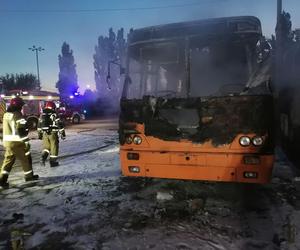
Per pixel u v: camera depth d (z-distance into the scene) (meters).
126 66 5.79
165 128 4.89
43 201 5.50
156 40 5.55
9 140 6.52
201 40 5.37
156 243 3.84
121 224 4.41
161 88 5.62
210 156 4.66
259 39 5.17
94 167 8.03
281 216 4.48
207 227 4.21
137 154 5.07
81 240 4.01
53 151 8.30
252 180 4.52
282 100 7.10
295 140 6.99
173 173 4.89
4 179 6.46
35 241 4.04
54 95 23.95
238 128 4.53
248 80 5.20
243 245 3.71
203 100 4.67
